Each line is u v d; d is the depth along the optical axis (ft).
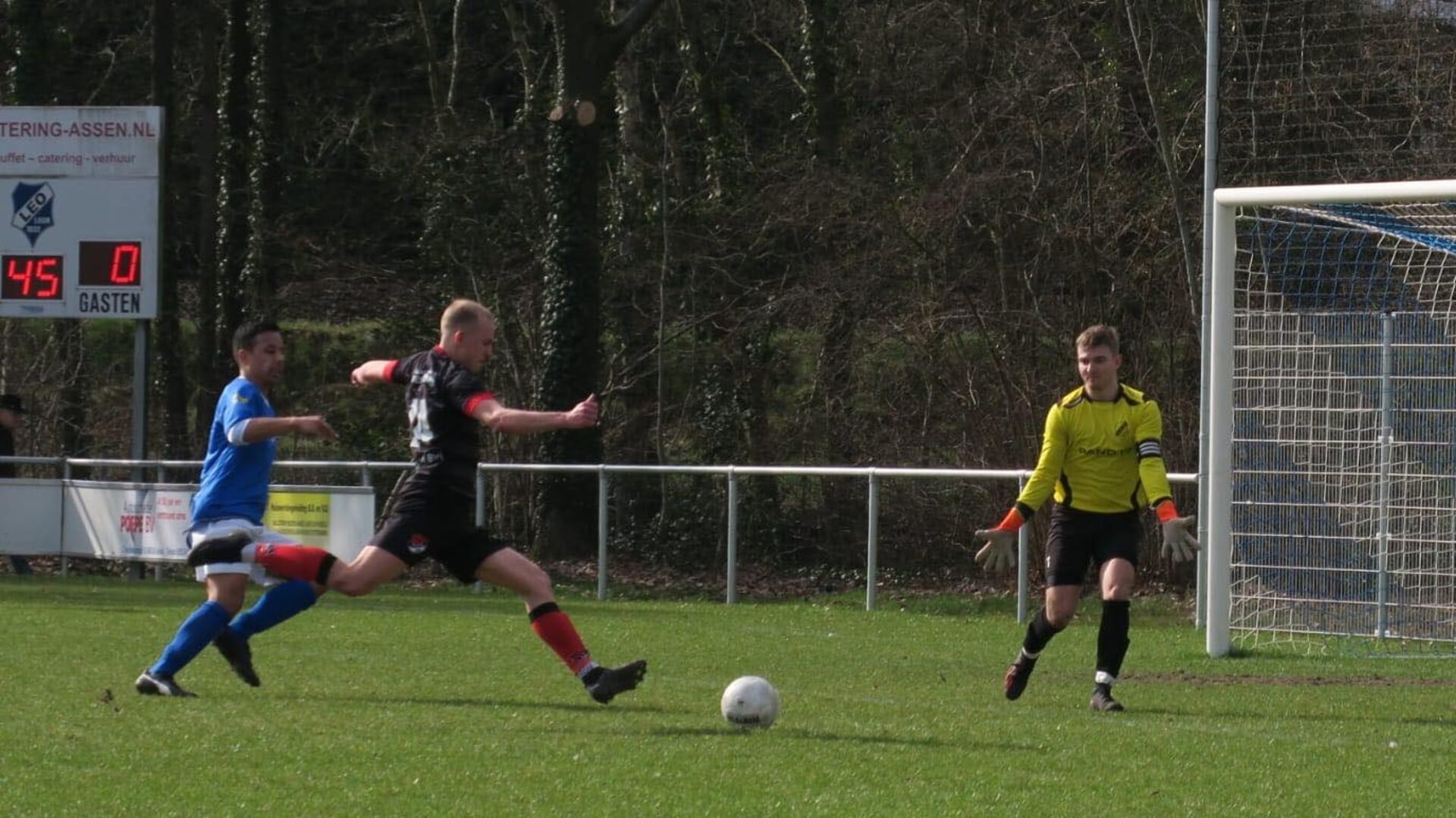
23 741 72.69
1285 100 151.43
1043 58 226.17
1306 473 135.85
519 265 263.70
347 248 280.31
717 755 71.51
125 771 65.87
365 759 69.21
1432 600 133.28
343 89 304.50
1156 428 93.25
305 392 275.39
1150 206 220.23
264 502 92.02
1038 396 212.84
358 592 86.02
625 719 83.66
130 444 272.51
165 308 270.05
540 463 234.38
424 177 266.77
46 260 214.48
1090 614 169.99
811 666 118.83
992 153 227.20
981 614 175.94
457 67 281.33
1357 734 84.28
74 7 300.20
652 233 264.31
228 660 92.53
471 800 61.00
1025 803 62.34
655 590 206.28
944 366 222.89
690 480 232.12
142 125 213.05
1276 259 151.53
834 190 234.58
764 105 278.87
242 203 272.51
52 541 214.69
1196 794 64.95
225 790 62.28
